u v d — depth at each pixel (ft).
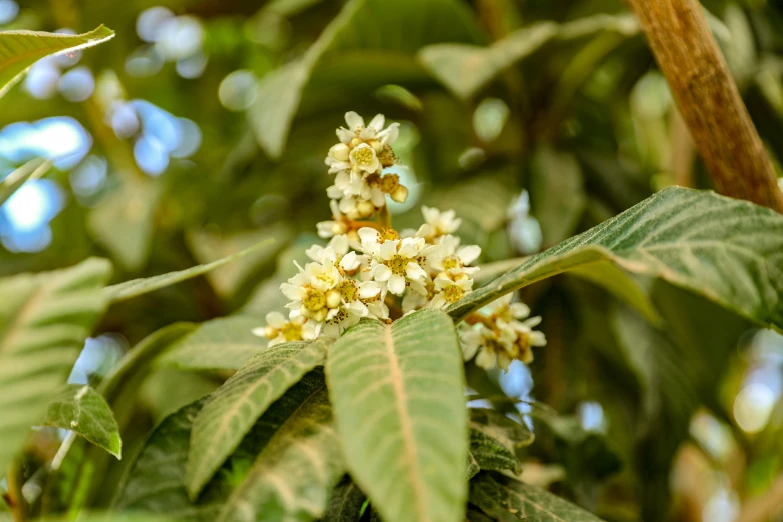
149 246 2.42
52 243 2.81
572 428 1.92
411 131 3.01
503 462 1.53
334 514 1.50
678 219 1.44
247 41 3.21
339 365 1.39
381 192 1.58
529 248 2.58
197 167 2.64
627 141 3.24
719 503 3.29
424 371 1.37
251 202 2.81
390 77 2.35
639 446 2.25
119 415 1.78
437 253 1.55
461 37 2.20
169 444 1.44
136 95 3.05
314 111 2.46
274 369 1.44
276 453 1.41
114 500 1.40
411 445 1.32
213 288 2.54
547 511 1.55
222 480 1.40
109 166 3.05
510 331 1.61
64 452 1.66
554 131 2.46
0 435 1.32
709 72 1.63
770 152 2.62
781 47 2.49
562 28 2.11
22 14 2.69
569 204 2.06
